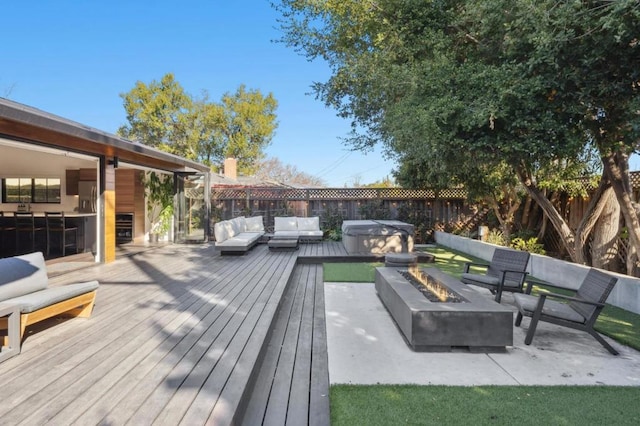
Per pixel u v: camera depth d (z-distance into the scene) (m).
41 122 4.41
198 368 2.69
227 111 24.83
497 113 4.19
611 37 3.51
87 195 10.28
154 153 7.61
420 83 5.02
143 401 2.24
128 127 24.25
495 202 9.91
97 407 2.17
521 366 3.16
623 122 4.07
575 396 2.63
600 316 4.52
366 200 12.22
